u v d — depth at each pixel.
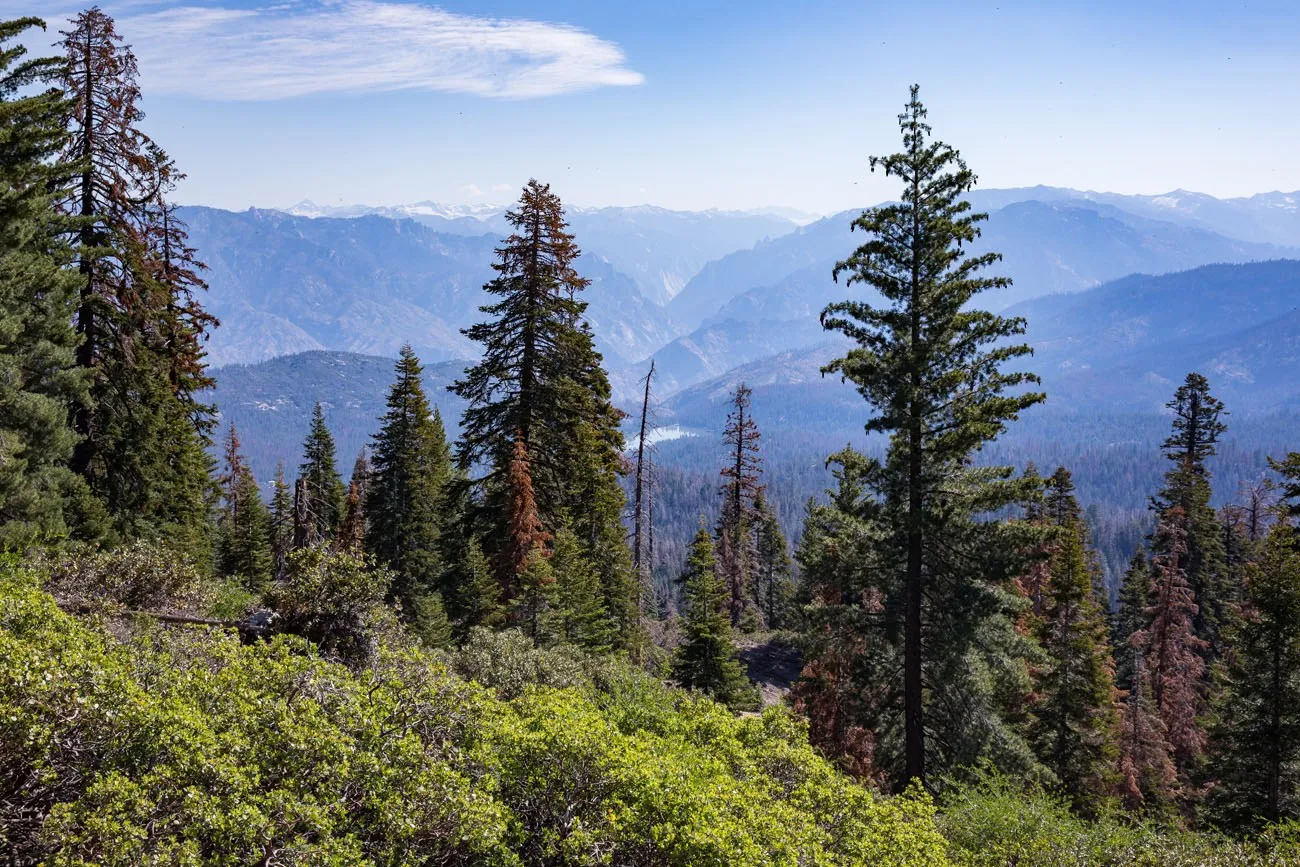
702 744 11.29
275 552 49.84
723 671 27.28
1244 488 55.94
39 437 18.66
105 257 23.17
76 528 20.80
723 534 58.06
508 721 8.61
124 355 23.95
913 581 20.12
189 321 29.66
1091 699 28.78
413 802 6.58
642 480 52.22
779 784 10.59
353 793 6.66
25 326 18.55
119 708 6.17
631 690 14.74
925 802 12.48
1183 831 16.62
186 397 29.84
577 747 8.09
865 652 22.22
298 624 11.98
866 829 9.78
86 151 22.64
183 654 8.81
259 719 6.88
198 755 5.89
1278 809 21.98
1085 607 29.72
